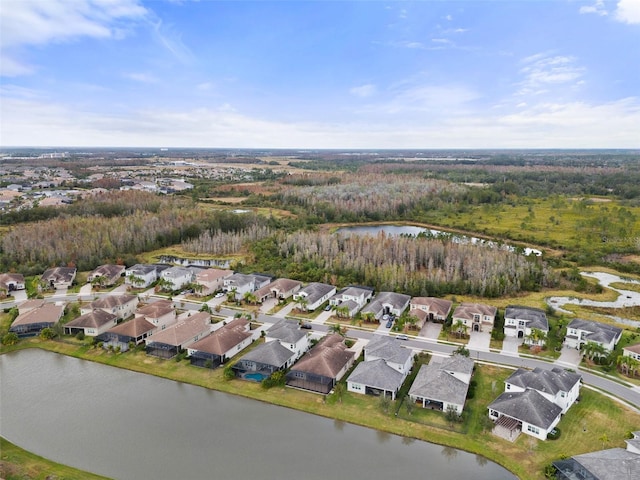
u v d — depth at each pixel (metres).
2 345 87.69
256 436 60.72
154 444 59.06
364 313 97.44
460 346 86.00
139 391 72.31
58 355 84.94
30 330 92.38
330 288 115.25
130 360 81.81
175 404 68.50
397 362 74.38
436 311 98.06
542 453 56.47
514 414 61.38
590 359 80.44
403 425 62.59
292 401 68.69
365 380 70.31
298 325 89.44
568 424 62.44
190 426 62.94
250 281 118.06
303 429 62.41
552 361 80.31
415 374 76.44
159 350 83.50
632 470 48.12
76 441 59.75
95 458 56.41
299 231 168.62
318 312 104.00
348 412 65.69
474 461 56.03
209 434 61.16
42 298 114.56
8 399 70.25
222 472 53.78
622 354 81.88
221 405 68.19
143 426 62.97
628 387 71.75
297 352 82.38
